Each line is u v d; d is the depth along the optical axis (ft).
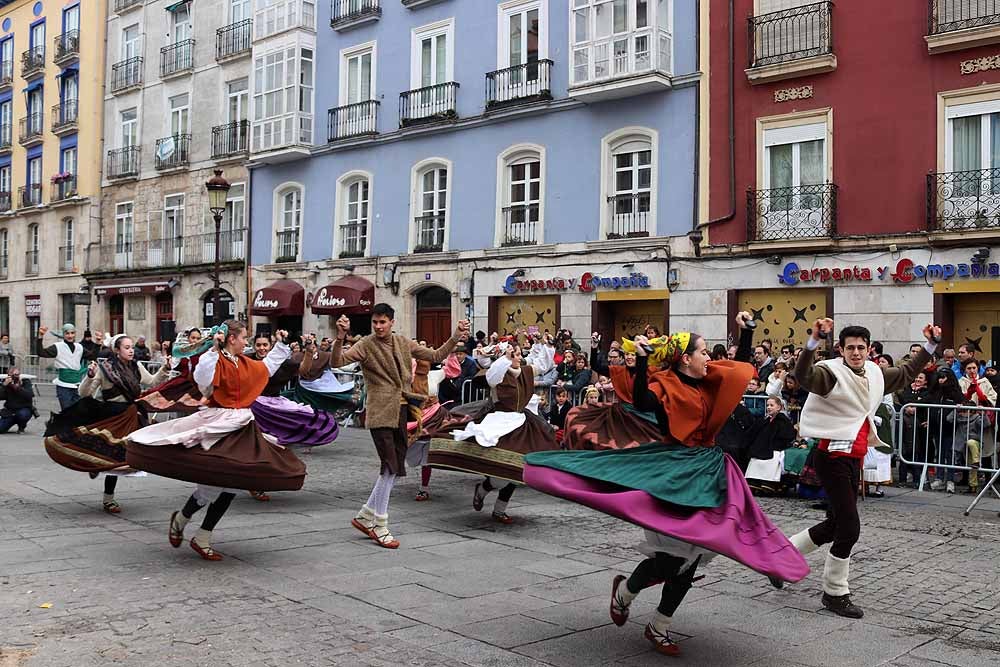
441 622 17.69
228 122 95.96
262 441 22.11
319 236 84.74
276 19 86.38
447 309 74.64
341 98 82.94
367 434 54.34
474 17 72.59
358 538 25.45
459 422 28.71
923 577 22.21
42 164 122.01
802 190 55.06
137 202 107.14
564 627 17.58
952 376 37.19
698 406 16.28
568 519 29.12
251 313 87.92
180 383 22.95
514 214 69.87
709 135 59.06
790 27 55.88
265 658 15.31
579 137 65.46
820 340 18.42
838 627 17.94
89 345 53.67
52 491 32.19
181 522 22.76
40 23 123.24
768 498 34.17
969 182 49.60
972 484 35.42
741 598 20.04
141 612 17.75
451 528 27.37
